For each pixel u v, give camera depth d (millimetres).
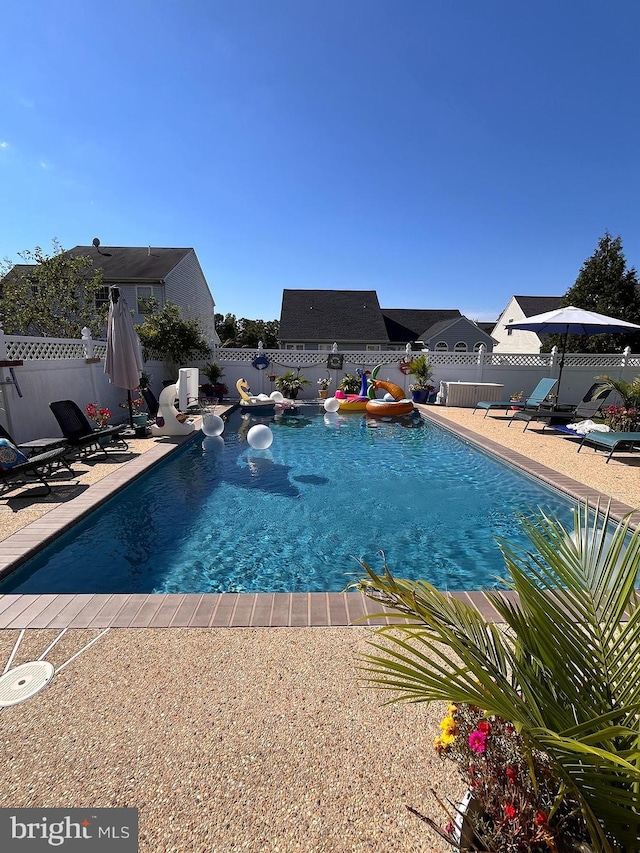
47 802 1651
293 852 1482
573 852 1107
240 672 2381
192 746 1906
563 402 14680
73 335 16000
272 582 3828
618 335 20484
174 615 2898
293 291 31469
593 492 5465
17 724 2025
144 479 6441
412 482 6523
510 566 1489
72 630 2740
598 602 1500
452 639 1100
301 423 11562
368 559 4242
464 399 13789
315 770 1794
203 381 15711
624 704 1226
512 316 31656
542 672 1315
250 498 5793
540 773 1194
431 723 2051
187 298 24469
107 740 1937
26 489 5434
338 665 2447
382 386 13281
